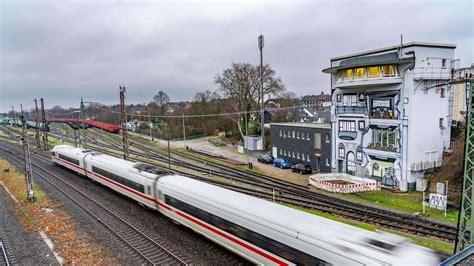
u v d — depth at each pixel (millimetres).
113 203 25172
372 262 9727
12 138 77000
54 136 76750
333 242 10922
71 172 38406
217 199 15984
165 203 19828
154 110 111250
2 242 18094
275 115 75938
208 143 71812
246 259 14516
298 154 46469
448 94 34094
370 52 34938
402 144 32688
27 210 23625
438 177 32250
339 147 39594
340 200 28406
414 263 9305
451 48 32938
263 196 28703
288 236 12180
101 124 94500
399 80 32188
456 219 23125
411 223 21688
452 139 38312
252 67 63656
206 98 87188
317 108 85312
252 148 59719
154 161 49031
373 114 35375
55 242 18000
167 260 15461
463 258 9188
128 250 16750
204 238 17812
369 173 36250
